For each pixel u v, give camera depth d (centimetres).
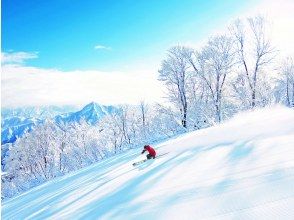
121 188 1087
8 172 6181
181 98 4588
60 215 995
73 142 6209
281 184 677
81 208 984
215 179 848
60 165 6041
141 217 702
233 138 1544
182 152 1513
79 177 2211
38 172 6162
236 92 4459
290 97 5675
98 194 1126
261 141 1225
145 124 5594
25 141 6300
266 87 4603
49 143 6209
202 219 607
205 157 1191
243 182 754
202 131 2731
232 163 980
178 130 4475
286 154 919
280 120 1881
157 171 1198
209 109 4341
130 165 1748
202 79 4525
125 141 5866
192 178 928
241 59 4475
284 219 534
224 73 4428
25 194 2622
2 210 1847
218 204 656
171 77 4597
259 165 870
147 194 889
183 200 739
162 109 4662
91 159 5844
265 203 605
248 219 561
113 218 750
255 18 4425
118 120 5928
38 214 1195
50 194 1789
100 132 6178
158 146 2380
